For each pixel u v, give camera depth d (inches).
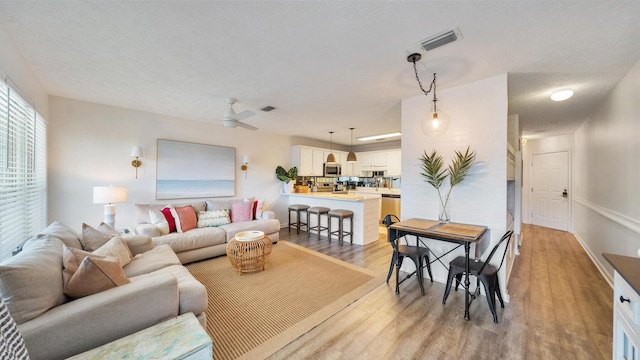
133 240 102.0
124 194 124.7
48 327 44.0
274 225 174.4
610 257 55.5
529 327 78.8
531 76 99.3
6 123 73.4
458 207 109.3
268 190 226.4
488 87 101.3
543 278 118.5
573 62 87.5
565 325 79.7
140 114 155.3
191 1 58.0
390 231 106.0
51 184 126.2
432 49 79.2
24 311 44.1
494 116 100.2
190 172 177.2
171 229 142.9
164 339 48.3
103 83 109.1
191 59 86.7
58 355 44.5
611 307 91.0
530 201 255.8
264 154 223.1
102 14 62.8
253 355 66.8
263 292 103.0
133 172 152.9
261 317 84.7
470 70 94.0
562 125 182.1
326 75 99.3
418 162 121.0
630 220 96.0
